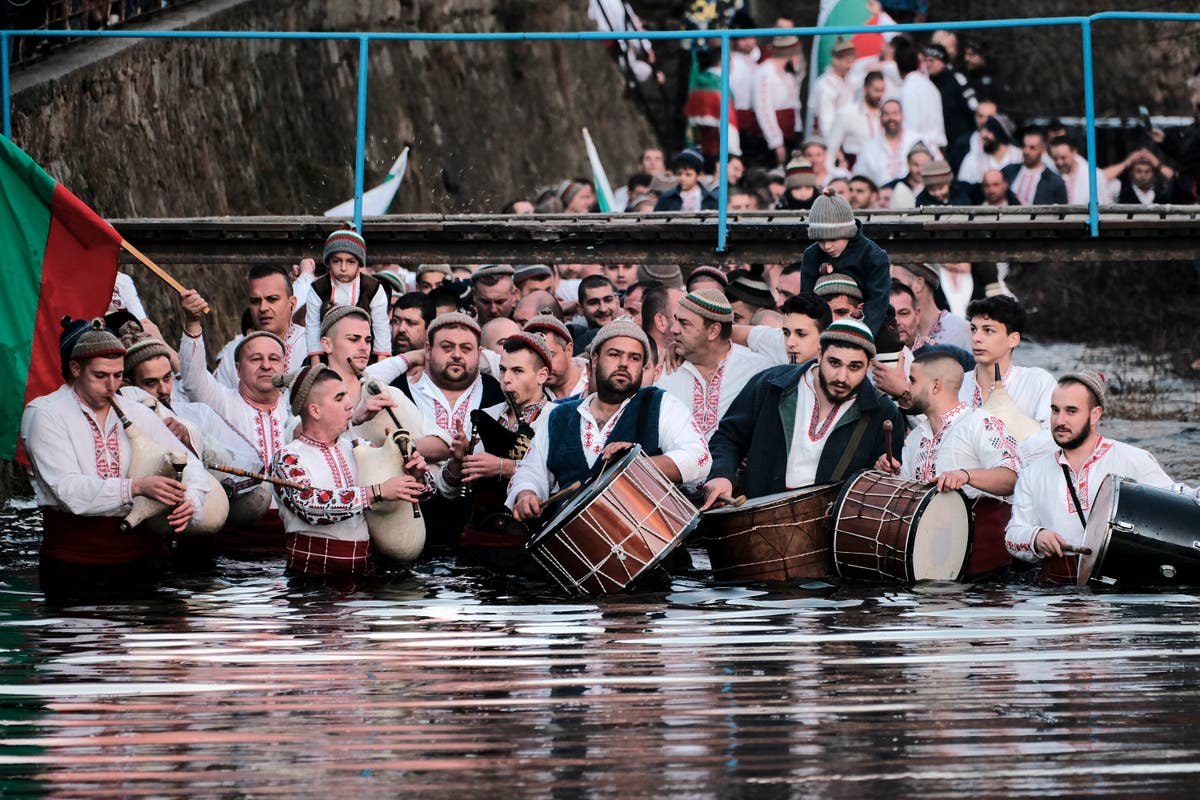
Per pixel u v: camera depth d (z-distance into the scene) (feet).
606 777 36.55
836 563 68.49
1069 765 37.19
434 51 180.34
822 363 71.92
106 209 119.55
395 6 173.06
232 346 88.38
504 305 102.53
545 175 192.85
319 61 159.63
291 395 70.13
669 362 90.38
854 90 163.32
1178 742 39.04
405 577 69.87
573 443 71.36
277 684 46.19
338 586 67.10
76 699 44.29
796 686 45.50
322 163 156.46
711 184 155.53
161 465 67.31
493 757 38.19
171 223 98.99
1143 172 156.56
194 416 78.89
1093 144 96.99
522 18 197.57
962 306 142.20
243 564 73.72
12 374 74.59
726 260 98.68
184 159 133.18
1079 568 66.49
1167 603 61.11
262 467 78.48
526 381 75.15
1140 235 97.86
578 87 202.90
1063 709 42.45
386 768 37.37
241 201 141.38
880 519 67.51
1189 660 49.01
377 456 70.74
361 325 79.10
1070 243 98.22
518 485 71.20
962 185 156.87
